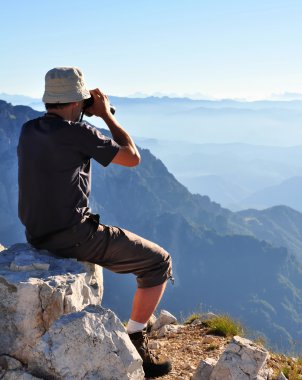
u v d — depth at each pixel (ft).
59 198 17.58
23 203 18.08
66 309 16.01
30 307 15.99
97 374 14.61
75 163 17.70
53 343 14.44
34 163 17.58
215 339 27.30
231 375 18.74
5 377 15.08
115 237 18.40
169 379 19.62
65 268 17.66
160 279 18.97
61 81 17.56
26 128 18.20
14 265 17.13
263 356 19.17
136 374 15.33
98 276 18.94
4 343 15.98
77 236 17.88
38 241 18.38
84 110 19.29
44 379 14.43
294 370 23.00
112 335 15.10
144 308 19.01
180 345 26.63
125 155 18.19
